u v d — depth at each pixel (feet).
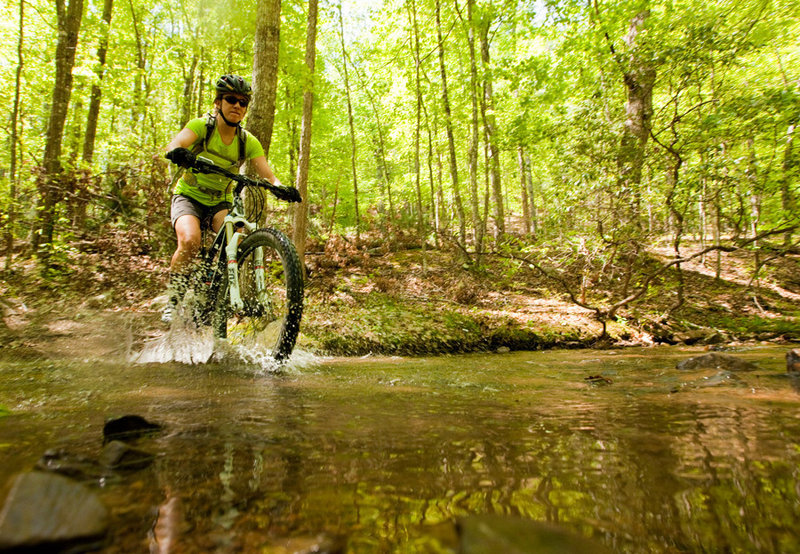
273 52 17.93
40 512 1.92
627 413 5.01
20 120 28.27
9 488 2.46
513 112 41.63
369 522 2.21
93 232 19.67
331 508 2.40
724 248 19.84
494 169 40.34
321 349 14.20
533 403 5.74
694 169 20.22
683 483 2.70
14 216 19.51
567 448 3.56
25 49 30.66
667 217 22.38
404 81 50.75
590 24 28.76
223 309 10.75
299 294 9.20
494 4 33.12
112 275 17.49
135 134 30.68
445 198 64.44
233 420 4.59
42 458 3.05
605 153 21.79
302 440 3.82
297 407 5.35
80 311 15.10
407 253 44.70
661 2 26.23
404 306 20.67
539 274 29.45
